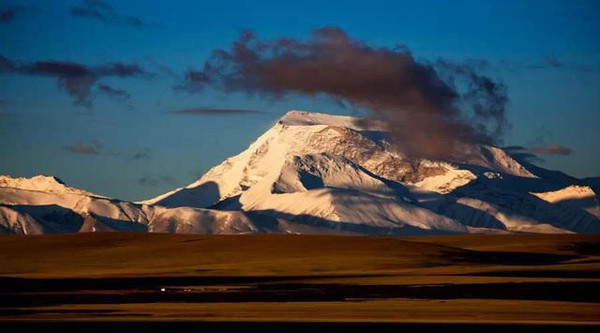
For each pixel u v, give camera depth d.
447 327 157.12
